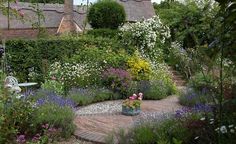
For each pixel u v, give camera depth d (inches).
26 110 275.1
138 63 512.4
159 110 381.7
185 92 436.1
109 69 472.1
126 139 240.1
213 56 169.0
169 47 691.4
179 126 233.3
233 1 149.3
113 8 697.0
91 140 263.6
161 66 583.5
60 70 463.8
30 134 270.7
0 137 238.7
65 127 277.6
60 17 986.7
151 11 1098.1
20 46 488.7
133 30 617.6
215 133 198.2
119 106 402.9
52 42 518.6
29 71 490.3
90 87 451.5
